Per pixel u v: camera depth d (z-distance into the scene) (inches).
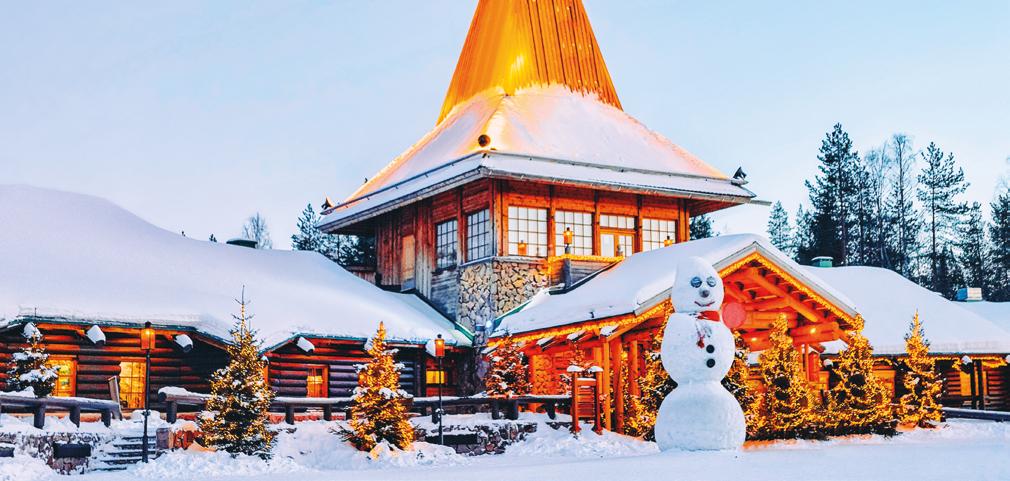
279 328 1161.4
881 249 2819.9
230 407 909.2
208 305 1149.1
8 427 841.5
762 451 914.1
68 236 1219.9
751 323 1187.9
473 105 1605.6
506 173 1304.1
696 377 880.3
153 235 1336.1
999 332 1587.1
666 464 783.1
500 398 1108.5
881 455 862.5
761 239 1089.4
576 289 1256.8
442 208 1453.0
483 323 1338.6
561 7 1646.2
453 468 873.5
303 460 951.0
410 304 1427.2
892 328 1589.6
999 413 1354.6
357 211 1541.6
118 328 1062.4
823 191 2721.5
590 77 1647.4
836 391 1133.7
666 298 1042.7
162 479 813.2
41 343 1053.8
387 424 976.9
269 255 1444.4
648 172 1437.0
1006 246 2851.9
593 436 1048.8
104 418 928.9
